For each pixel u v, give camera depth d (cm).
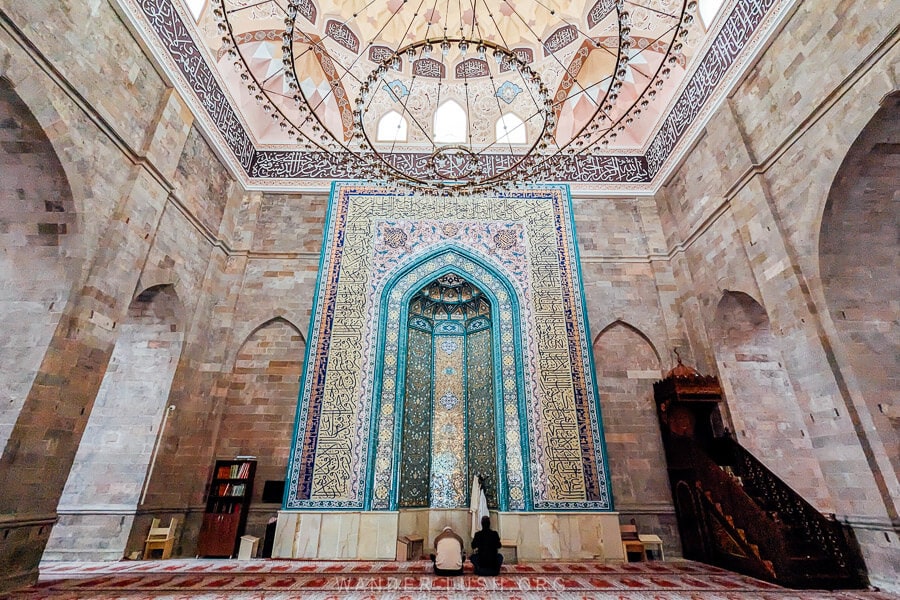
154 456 724
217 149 903
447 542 588
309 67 1048
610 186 1039
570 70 1089
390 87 1122
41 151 541
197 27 821
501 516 749
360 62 1095
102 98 613
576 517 743
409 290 919
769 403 786
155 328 805
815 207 612
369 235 960
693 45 873
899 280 601
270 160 1055
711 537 660
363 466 767
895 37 508
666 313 916
